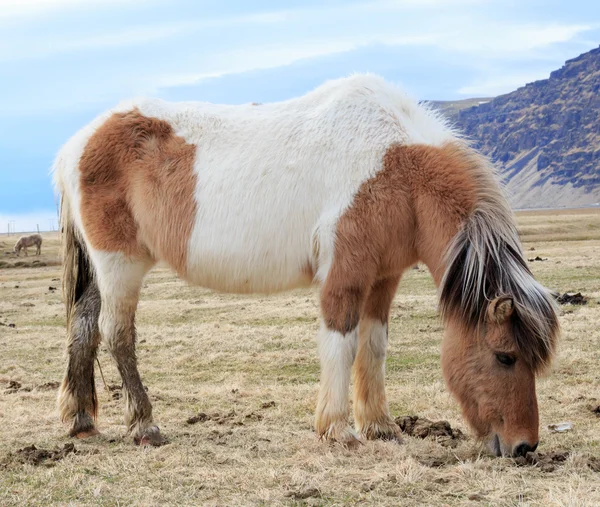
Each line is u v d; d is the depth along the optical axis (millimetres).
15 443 5891
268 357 10047
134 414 5887
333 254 5312
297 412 6988
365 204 5273
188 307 15680
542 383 7508
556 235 42094
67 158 6297
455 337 5016
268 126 5758
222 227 5629
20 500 4348
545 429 5875
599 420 6066
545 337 4703
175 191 5773
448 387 5133
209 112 6023
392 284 5730
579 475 4402
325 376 5320
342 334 5289
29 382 8852
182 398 7734
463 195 5168
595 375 7770
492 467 4570
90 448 5652
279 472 4719
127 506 4184
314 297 15906
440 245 5191
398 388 7754
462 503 3961
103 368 10039
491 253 4910
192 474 4816
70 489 4547
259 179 5574
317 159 5465
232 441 5805
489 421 4871
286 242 5539
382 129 5445
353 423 6664
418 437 5863
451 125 5914
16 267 37625
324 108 5676
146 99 6219
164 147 5902
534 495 4051
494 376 4801
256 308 14922
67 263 6438
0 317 16375
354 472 4641
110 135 6055
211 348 10859
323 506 4039
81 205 6121
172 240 5820
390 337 10680
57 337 12703
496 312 4555
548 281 16109
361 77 5816
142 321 14414
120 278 5996
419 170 5316
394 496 4152
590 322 10734
